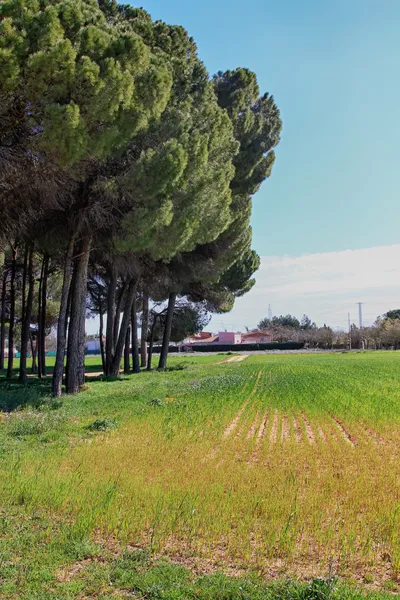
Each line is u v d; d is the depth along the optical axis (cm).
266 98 3406
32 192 1745
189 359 6731
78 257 2214
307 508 649
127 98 1580
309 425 1387
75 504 669
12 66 1372
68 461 936
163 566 500
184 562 519
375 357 6056
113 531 590
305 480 805
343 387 2447
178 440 1134
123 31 1905
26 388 2273
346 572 493
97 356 9556
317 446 1080
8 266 3359
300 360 5738
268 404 1795
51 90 1475
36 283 3891
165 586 461
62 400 1856
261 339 13150
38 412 1556
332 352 8719
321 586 445
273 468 881
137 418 1460
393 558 514
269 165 3378
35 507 672
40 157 1580
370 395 2081
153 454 985
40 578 476
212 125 2359
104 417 1470
